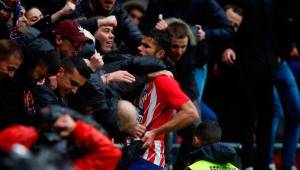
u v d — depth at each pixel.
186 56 21.67
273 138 25.64
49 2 21.03
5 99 16.05
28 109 16.67
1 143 14.00
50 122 14.32
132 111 17.58
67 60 17.20
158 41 19.39
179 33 21.20
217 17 23.66
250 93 24.64
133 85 18.44
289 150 25.73
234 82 24.73
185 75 21.81
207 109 24.28
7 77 16.11
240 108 24.69
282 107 25.89
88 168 14.41
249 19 24.64
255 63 24.58
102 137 14.48
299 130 25.78
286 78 25.73
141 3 24.41
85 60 17.97
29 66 16.75
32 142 14.13
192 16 23.48
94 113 17.47
